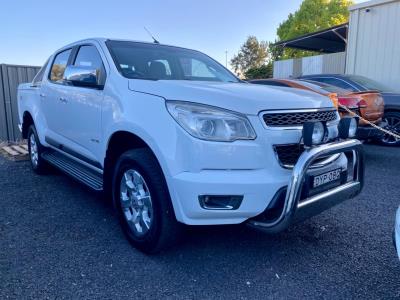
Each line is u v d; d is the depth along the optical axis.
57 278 2.47
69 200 4.11
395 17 10.34
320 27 32.72
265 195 2.39
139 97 2.75
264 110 2.45
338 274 2.57
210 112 2.37
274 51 37.38
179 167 2.37
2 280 2.43
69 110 3.88
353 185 2.91
